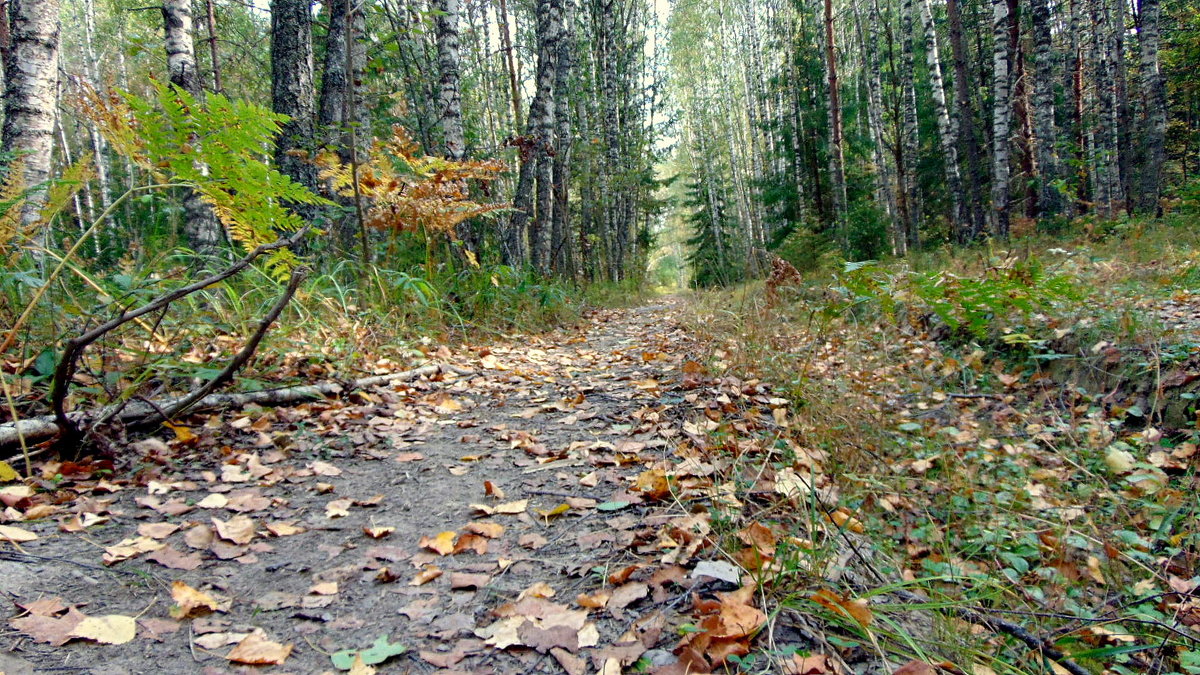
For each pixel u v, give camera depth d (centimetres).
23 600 148
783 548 160
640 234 2758
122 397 249
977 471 251
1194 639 145
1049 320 384
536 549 185
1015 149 1502
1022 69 1323
